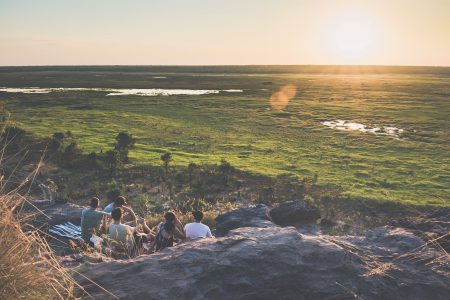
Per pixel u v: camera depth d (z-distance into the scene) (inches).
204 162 1157.1
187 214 550.0
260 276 164.1
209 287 157.3
